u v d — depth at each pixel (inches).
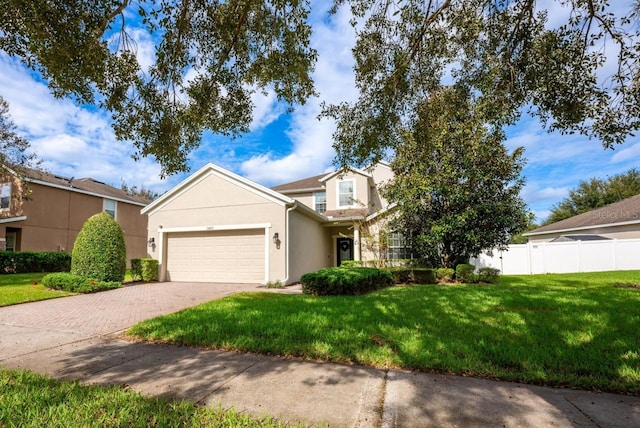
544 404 114.0
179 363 159.0
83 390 125.6
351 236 653.3
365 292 366.9
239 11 181.8
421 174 464.8
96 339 204.8
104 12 163.0
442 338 181.9
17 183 673.6
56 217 735.7
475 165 450.6
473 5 179.9
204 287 450.0
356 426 101.3
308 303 291.1
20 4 141.3
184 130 233.0
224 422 103.1
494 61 193.8
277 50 203.3
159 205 553.0
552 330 193.9
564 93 187.2
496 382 133.5
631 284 402.0
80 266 438.0
